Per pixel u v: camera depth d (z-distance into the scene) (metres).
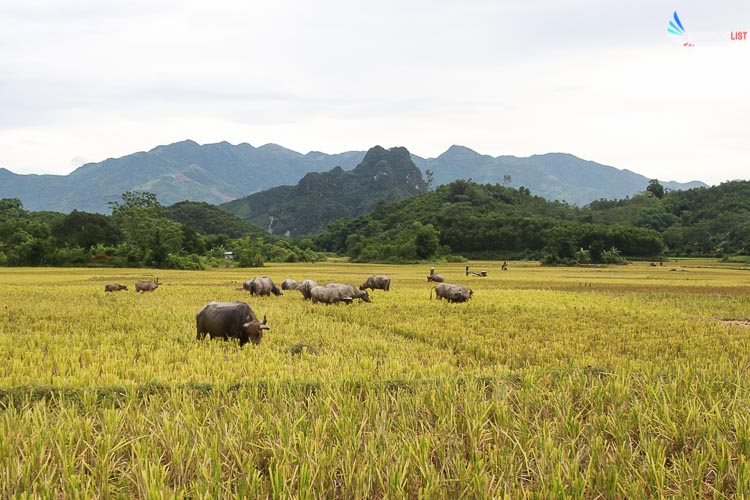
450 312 23.00
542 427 6.88
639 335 17.30
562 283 48.78
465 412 7.42
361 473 5.24
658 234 126.38
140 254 82.75
